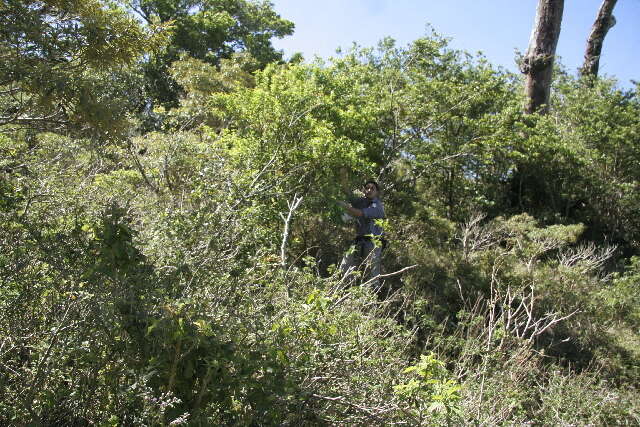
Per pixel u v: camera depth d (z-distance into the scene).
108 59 4.06
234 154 6.78
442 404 3.48
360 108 9.45
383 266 8.05
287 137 7.36
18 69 3.59
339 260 7.55
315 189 7.27
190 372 2.99
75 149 4.69
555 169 13.36
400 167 10.70
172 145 6.89
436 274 8.30
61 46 3.90
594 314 8.57
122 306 3.05
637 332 8.69
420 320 6.69
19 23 3.60
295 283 4.57
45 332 3.20
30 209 3.50
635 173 14.24
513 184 13.57
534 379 6.07
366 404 3.84
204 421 3.00
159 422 2.77
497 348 5.95
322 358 3.76
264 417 3.24
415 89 10.80
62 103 3.80
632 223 13.93
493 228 10.36
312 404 3.65
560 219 12.87
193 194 4.14
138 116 9.47
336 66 10.88
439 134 11.12
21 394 3.02
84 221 3.48
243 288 3.69
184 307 3.16
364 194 7.95
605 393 6.52
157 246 3.57
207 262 3.55
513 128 12.73
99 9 4.12
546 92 14.94
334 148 7.25
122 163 6.73
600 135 14.34
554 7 14.70
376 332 4.75
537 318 7.99
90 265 3.16
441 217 10.47
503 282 8.45
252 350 3.33
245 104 7.84
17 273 3.22
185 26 19.12
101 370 3.15
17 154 4.07
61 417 3.09
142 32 4.20
